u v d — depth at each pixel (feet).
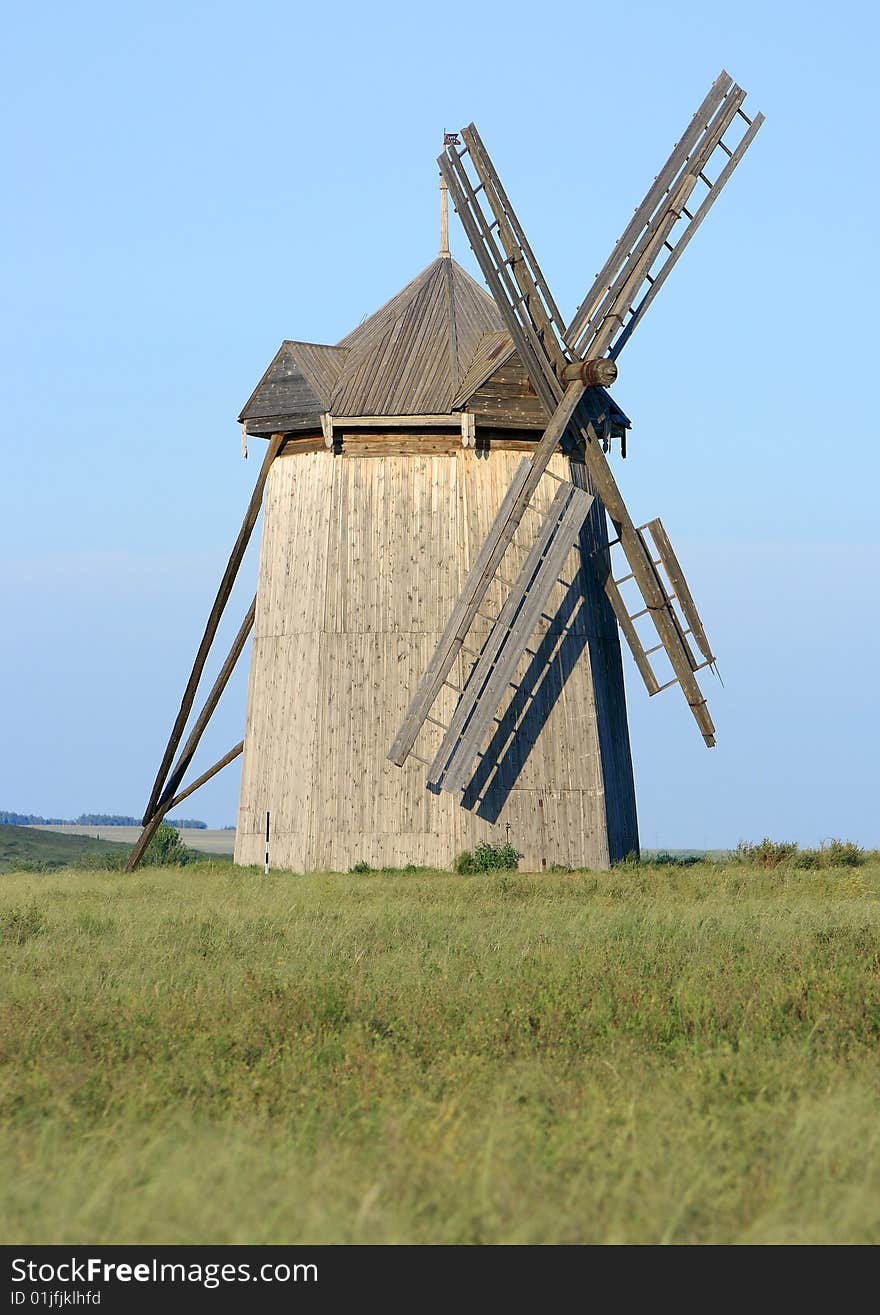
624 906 337.11
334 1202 112.98
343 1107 142.72
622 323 495.41
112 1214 112.47
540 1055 163.94
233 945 263.70
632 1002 196.03
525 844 481.05
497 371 492.54
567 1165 121.08
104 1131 131.95
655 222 501.56
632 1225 110.73
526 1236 109.19
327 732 488.02
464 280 536.83
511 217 479.00
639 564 497.87
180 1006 190.60
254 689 524.93
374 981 214.07
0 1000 201.77
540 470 470.39
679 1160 120.98
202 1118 137.18
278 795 502.38
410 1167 119.14
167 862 641.40
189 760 556.51
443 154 483.51
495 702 459.73
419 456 500.74
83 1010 189.47
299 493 513.45
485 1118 132.67
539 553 472.44
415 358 507.71
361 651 492.54
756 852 502.38
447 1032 178.50
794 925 287.69
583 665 498.69
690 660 498.28
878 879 418.92
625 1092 145.07
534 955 240.94
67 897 384.68
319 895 376.48
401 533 497.05
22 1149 126.82
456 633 460.14
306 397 502.79
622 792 516.73
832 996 195.52
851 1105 134.31
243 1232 109.60
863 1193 112.47
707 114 512.22
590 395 505.66
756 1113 135.33
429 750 483.51
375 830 481.46
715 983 206.39
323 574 499.10
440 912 321.32
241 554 530.68
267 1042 173.68
